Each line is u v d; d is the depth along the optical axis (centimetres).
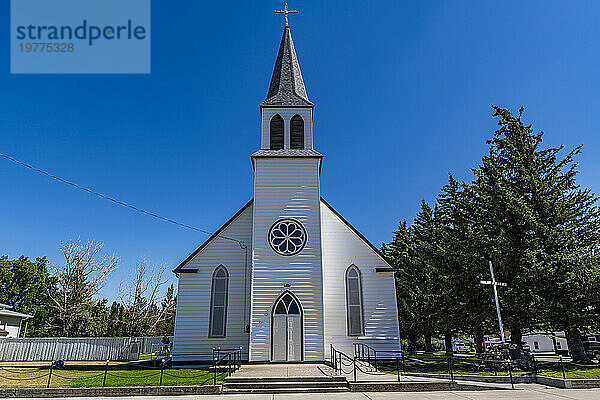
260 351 2072
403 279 3672
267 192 2350
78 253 4519
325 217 2430
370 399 1300
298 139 2528
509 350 1984
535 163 2430
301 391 1475
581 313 2081
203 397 1395
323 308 2145
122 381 1625
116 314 4969
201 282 2302
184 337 2203
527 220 2222
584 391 1452
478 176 2736
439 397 1338
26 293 5578
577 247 2208
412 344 3825
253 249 2238
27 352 3141
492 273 2189
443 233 3006
